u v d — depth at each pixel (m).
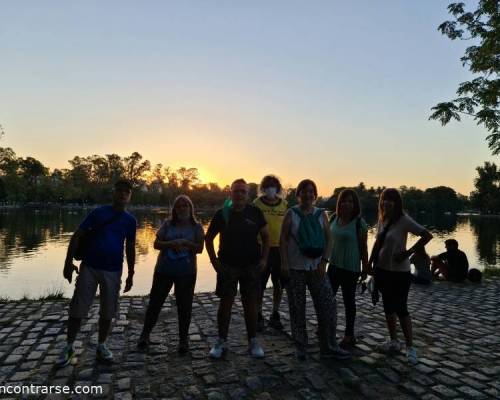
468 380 3.89
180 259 4.50
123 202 4.29
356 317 6.16
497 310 6.73
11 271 14.23
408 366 4.20
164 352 4.56
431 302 7.31
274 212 5.27
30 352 4.50
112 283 4.19
